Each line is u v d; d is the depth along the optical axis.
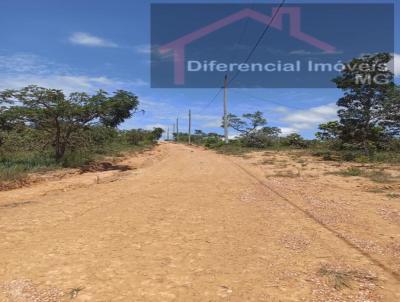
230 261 5.86
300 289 4.80
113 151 32.44
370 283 4.93
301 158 27.22
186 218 8.76
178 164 23.91
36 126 20.28
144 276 5.29
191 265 5.70
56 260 5.93
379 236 7.03
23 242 6.88
